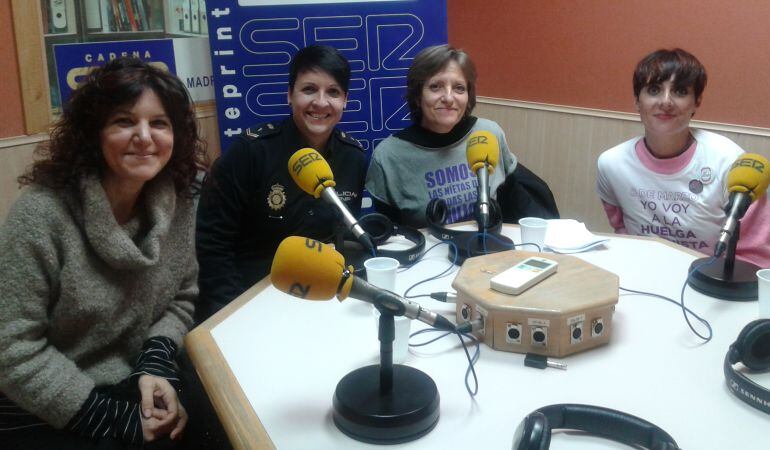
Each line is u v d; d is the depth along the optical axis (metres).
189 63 2.85
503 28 3.83
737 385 0.96
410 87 2.11
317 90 1.93
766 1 2.76
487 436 0.88
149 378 1.29
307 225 1.99
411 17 2.81
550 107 3.67
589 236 1.75
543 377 1.04
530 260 1.28
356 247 1.65
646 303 1.33
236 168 1.92
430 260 1.64
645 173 2.08
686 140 2.05
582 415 0.87
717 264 1.44
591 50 3.41
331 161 2.05
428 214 1.87
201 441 1.38
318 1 2.73
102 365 1.35
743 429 0.89
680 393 0.98
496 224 1.71
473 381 1.03
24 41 2.33
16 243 1.19
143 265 1.30
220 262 1.92
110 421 1.22
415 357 1.11
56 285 1.25
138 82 1.26
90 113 1.25
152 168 1.30
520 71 3.81
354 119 2.88
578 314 1.08
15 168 2.39
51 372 1.21
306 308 1.33
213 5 2.66
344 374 1.06
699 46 3.01
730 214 1.35
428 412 0.89
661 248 1.69
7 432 1.25
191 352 1.16
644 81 1.99
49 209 1.22
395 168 2.10
